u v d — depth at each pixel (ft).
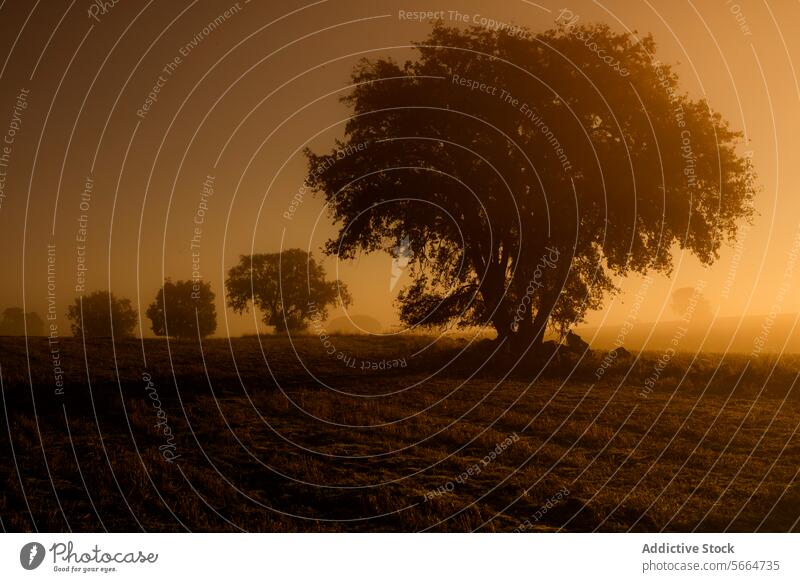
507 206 98.73
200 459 44.75
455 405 66.90
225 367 94.07
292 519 33.94
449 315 105.19
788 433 52.16
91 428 53.57
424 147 101.65
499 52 100.94
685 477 40.29
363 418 59.52
